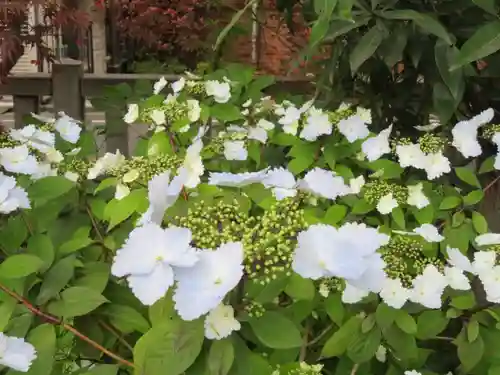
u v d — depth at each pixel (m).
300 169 0.49
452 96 0.55
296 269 0.24
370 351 0.31
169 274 0.23
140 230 0.24
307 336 0.34
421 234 0.34
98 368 0.28
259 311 0.26
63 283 0.29
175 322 0.25
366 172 0.51
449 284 0.32
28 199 0.33
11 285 0.29
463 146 0.45
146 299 0.23
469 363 0.31
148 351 0.25
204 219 0.26
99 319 0.31
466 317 0.33
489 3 0.46
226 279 0.23
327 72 0.64
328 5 0.42
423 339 0.34
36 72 0.90
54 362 0.29
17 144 0.43
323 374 0.34
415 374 0.30
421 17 0.48
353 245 0.24
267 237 0.25
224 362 0.25
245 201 0.29
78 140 0.51
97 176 0.43
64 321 0.29
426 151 0.45
